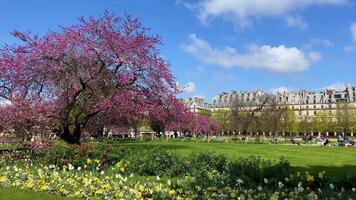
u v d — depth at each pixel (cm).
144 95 3139
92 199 1251
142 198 1210
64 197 1277
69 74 2841
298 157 3152
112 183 1390
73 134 2892
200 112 15900
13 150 2400
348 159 2956
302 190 1257
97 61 2948
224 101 19350
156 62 3125
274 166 1510
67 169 1858
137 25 3092
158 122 3703
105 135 5662
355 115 12581
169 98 3328
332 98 17012
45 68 2827
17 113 2478
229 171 1528
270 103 12581
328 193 1245
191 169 1728
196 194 1226
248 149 4294
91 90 2922
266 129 10031
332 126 13050
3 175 1587
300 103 17650
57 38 2848
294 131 13212
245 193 1230
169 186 1355
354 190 1297
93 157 1920
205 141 7369
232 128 11331
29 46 2836
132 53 3022
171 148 4322
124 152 2027
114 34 2978
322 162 2692
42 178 1470
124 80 2958
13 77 2775
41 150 2198
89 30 2967
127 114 3219
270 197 1184
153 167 1775
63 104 2816
